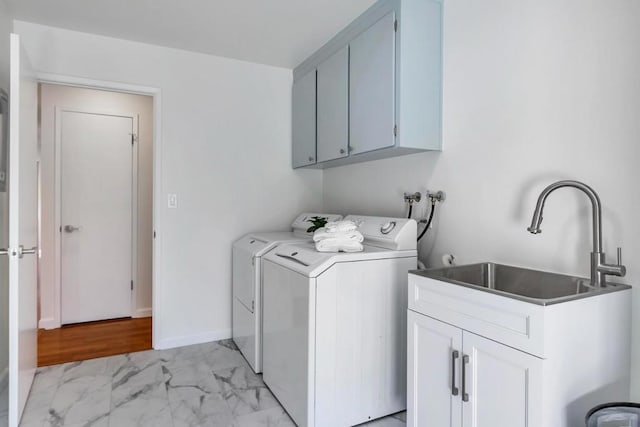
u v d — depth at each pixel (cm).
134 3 215
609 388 126
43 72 243
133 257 360
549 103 159
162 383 229
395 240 196
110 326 336
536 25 164
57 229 332
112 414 196
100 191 347
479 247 191
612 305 127
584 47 146
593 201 135
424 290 151
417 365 154
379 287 190
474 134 192
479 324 128
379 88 209
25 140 190
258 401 209
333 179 319
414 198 228
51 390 220
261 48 277
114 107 349
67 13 227
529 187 167
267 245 241
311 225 281
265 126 312
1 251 169
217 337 299
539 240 163
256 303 238
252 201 309
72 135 336
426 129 204
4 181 215
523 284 165
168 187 279
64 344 291
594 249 136
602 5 140
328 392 177
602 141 141
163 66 275
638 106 130
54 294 332
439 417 143
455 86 202
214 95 292
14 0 212
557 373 112
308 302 172
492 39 182
